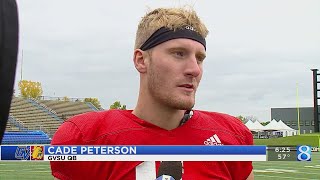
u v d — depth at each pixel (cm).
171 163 169
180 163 170
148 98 172
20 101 3225
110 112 184
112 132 174
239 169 185
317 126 4234
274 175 1109
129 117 178
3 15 98
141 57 169
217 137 182
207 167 173
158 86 162
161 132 175
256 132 3922
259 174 1126
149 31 163
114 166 169
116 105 3822
